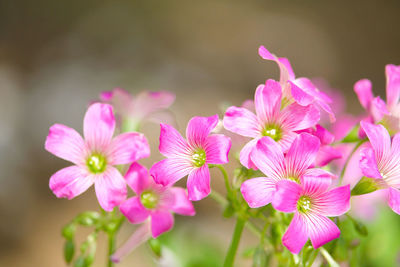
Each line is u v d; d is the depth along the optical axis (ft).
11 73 3.08
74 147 0.85
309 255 0.84
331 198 0.81
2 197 2.16
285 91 0.85
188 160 0.83
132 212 0.83
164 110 0.97
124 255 0.87
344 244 0.86
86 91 2.96
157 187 0.85
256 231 0.88
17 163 2.38
